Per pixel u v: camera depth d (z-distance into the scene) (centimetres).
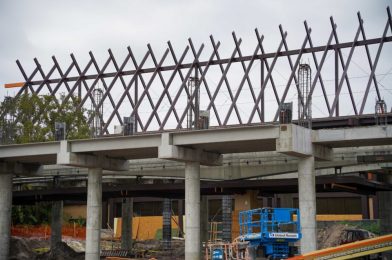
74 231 8600
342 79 5456
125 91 6419
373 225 7725
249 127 4031
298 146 3869
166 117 5809
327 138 4000
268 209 3581
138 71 6700
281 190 5047
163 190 5169
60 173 6531
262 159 5862
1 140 5991
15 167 5472
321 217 8975
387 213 5516
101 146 4694
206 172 6162
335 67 5888
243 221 3956
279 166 5791
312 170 4006
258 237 3466
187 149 4484
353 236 4469
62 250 5831
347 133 3931
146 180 7400
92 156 4956
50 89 7356
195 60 6444
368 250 3506
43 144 4931
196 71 6450
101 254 5838
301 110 4238
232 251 3588
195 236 4434
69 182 7856
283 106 4084
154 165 6469
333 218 8906
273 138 3950
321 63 5734
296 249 3525
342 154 5362
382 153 5216
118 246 7600
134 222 10000
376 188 4956
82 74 7094
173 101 5938
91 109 6781
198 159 4588
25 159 5334
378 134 3822
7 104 6975
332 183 4406
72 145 4822
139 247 7188
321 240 5672
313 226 3909
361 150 5300
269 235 3447
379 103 4838
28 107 6956
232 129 4119
